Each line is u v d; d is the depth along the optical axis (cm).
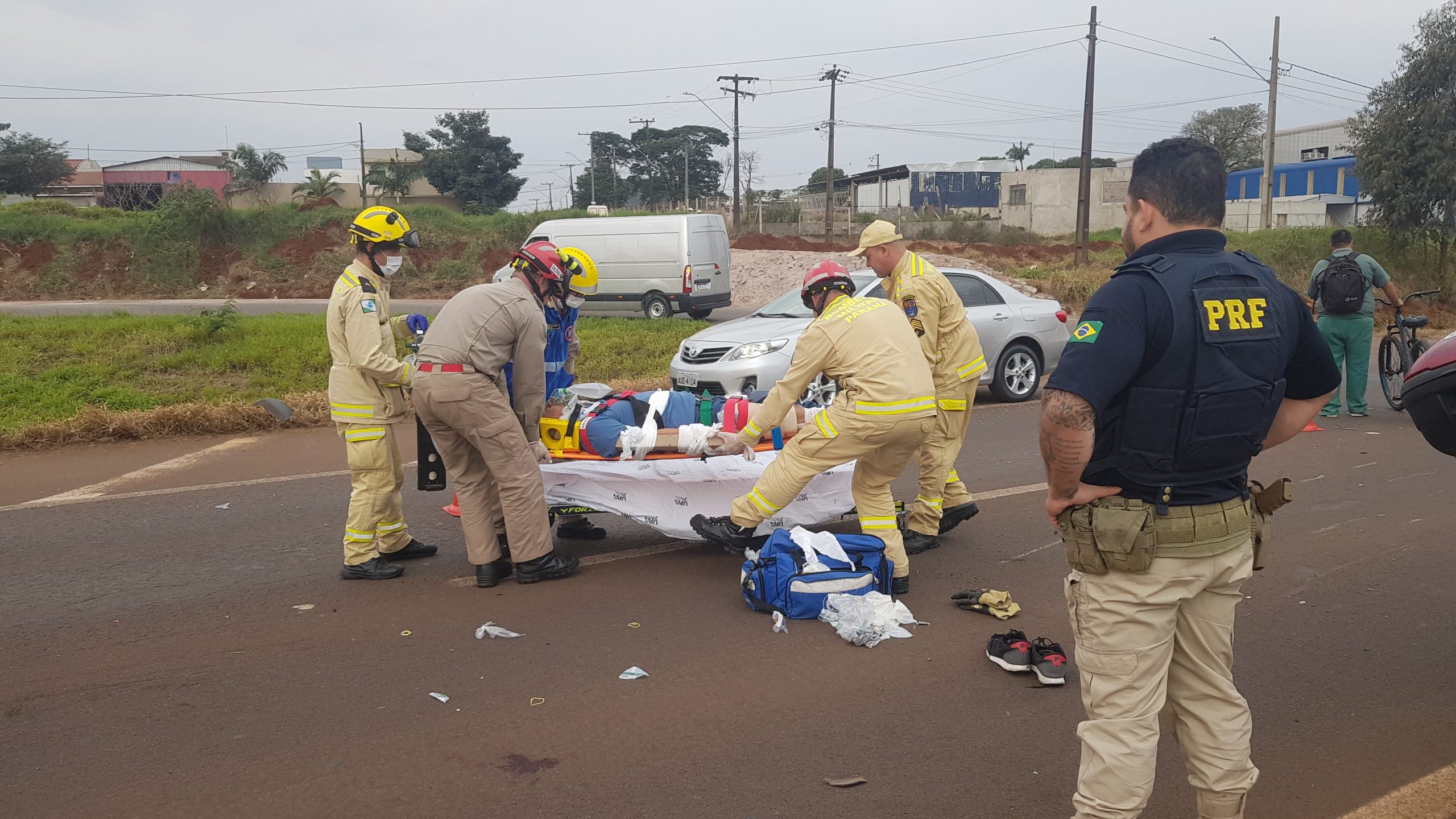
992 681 427
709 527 558
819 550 506
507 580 561
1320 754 364
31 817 326
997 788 340
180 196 3319
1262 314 249
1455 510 674
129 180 7381
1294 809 329
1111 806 257
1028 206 6097
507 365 545
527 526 543
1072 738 376
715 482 586
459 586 551
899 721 390
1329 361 273
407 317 588
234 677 432
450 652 459
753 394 630
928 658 451
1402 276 2555
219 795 339
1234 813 271
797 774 350
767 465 586
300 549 619
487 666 443
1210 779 268
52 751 370
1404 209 2462
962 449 906
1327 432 946
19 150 7300
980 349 599
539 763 359
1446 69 2381
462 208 6562
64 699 412
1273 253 2752
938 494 604
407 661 449
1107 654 258
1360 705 402
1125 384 244
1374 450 862
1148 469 247
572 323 605
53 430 934
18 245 3219
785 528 583
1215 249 254
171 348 1380
